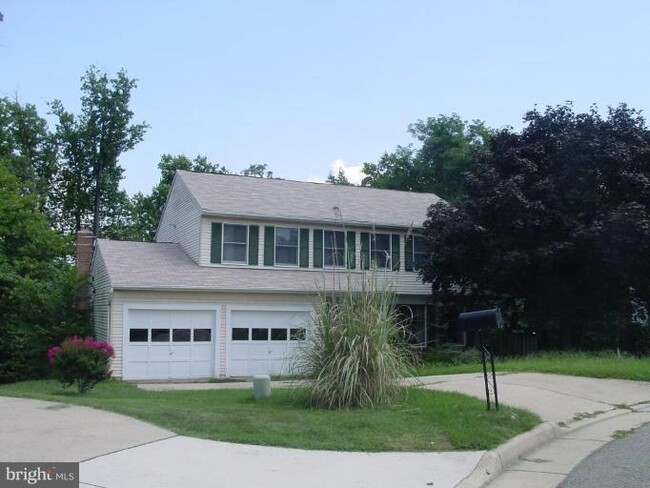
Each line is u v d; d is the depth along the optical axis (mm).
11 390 15320
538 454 8398
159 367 21906
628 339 25250
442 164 45031
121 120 43156
